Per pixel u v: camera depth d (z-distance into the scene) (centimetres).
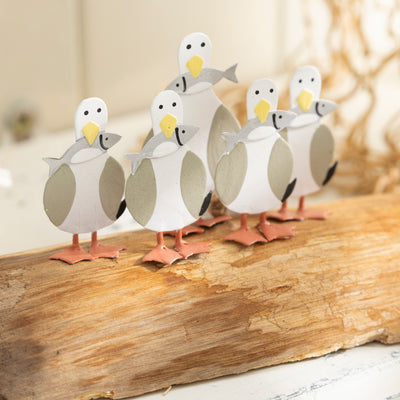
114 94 149
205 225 70
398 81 135
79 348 51
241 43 147
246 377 54
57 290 57
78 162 57
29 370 49
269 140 62
